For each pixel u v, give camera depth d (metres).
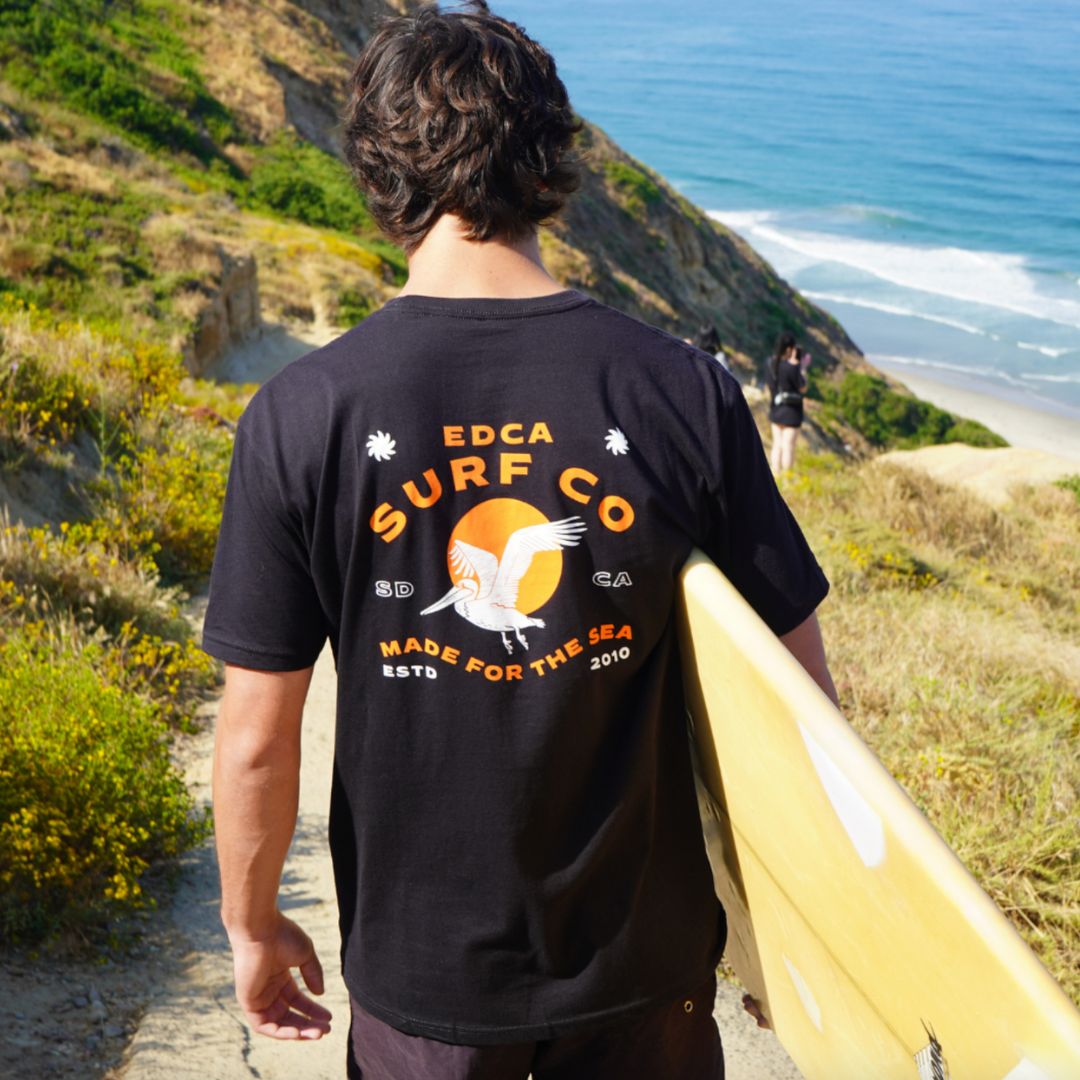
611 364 1.28
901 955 1.13
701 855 1.47
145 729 4.12
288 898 3.95
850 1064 1.35
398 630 1.28
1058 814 4.05
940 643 6.29
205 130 28.98
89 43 27.98
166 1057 2.88
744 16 182.38
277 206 28.23
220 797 1.38
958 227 73.38
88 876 3.55
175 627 6.24
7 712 3.78
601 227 39.06
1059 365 53.09
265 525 1.29
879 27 167.25
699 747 1.44
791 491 10.55
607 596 1.27
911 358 54.19
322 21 40.03
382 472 1.25
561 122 1.38
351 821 1.37
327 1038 3.12
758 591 1.36
